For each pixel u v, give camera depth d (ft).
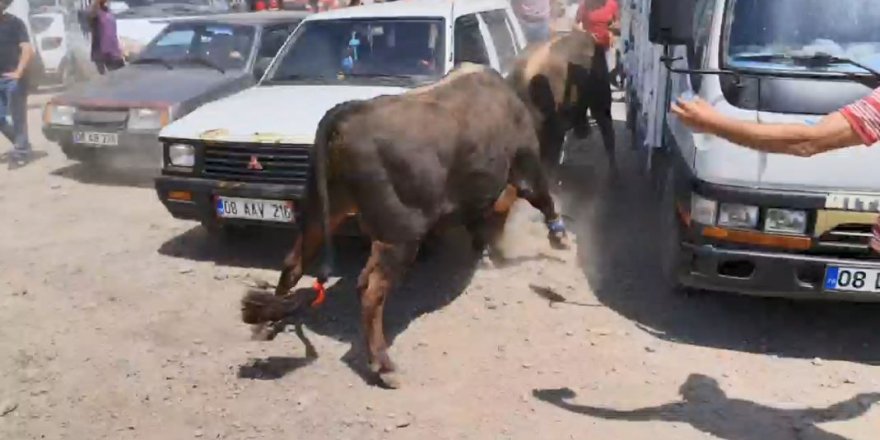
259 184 20.31
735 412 14.71
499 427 14.32
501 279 20.74
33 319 18.58
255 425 14.52
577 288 20.21
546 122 24.17
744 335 17.75
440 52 23.61
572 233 24.04
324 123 15.20
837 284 15.90
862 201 15.44
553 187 25.88
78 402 15.30
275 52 31.14
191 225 24.84
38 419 14.79
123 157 28.30
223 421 14.67
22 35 32.24
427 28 24.04
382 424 14.44
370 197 15.37
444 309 19.06
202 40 31.32
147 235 24.00
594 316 18.66
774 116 16.33
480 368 16.38
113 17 40.88
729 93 16.92
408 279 20.74
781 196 15.79
